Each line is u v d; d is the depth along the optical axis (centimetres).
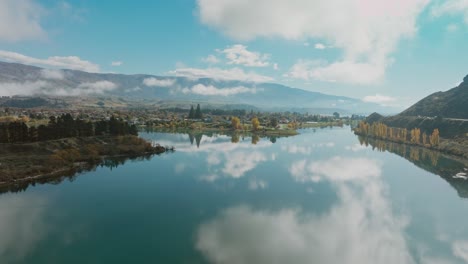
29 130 14675
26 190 9644
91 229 6844
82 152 14288
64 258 5581
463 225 7394
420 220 7681
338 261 5712
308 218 7706
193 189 9981
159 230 6838
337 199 9206
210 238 6488
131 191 9700
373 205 8738
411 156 16600
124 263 5453
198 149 18162
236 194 9525
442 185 10881
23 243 6138
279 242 6366
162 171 12419
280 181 11112
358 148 19462
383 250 6134
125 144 16612
